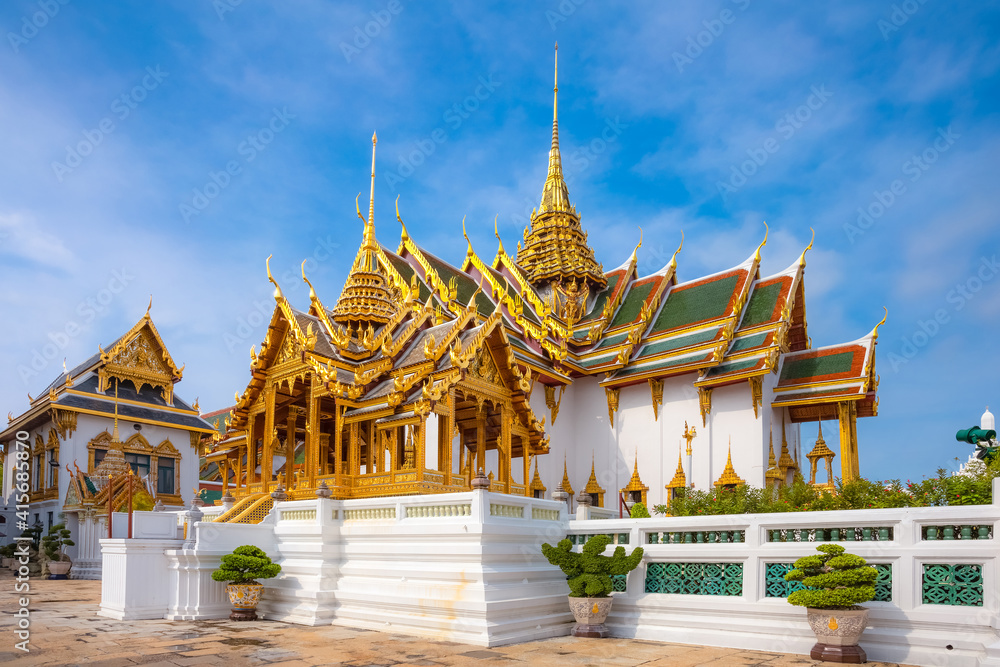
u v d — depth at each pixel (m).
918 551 11.40
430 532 14.09
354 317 21.47
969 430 16.31
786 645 12.01
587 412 40.56
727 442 34.91
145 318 40.47
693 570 13.73
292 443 21.58
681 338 38.97
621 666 10.66
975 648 10.52
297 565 15.76
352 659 10.89
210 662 10.52
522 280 44.78
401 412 17.56
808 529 12.69
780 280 38.69
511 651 11.88
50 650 11.43
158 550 15.70
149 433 39.38
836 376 34.47
